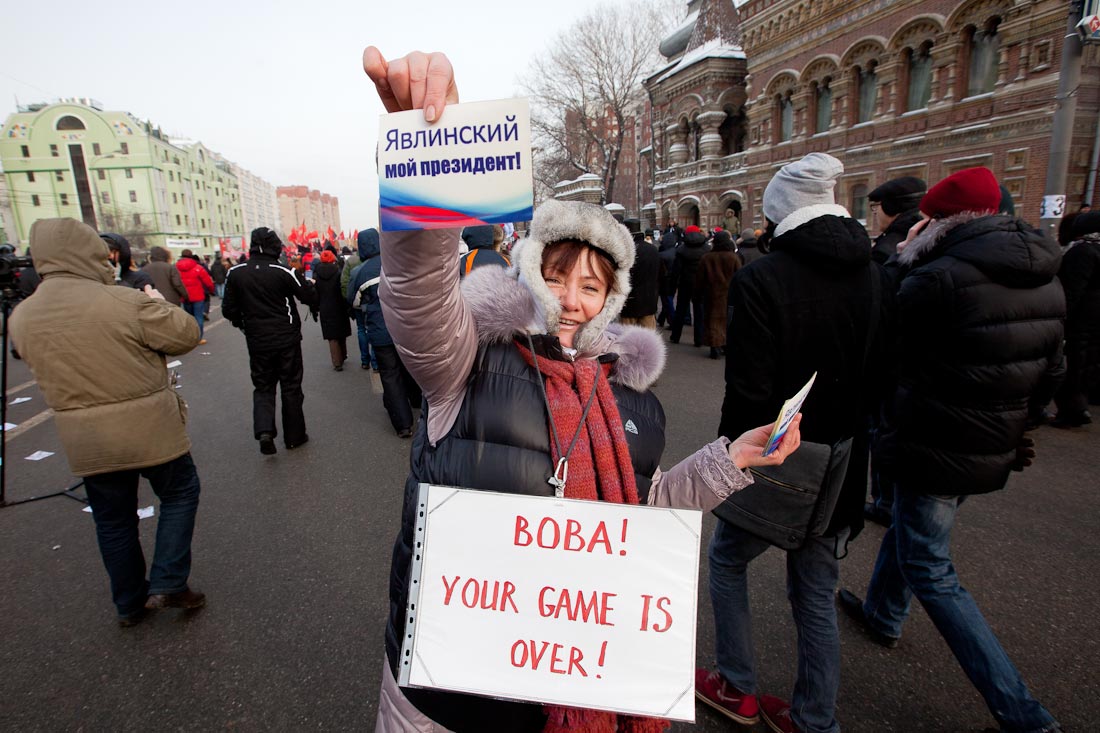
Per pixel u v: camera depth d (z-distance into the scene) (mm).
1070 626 2459
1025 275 1786
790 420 1188
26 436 5520
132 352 2328
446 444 1155
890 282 1794
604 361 1274
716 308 7762
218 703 2166
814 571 1817
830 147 18172
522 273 1169
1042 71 12562
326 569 3029
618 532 1073
